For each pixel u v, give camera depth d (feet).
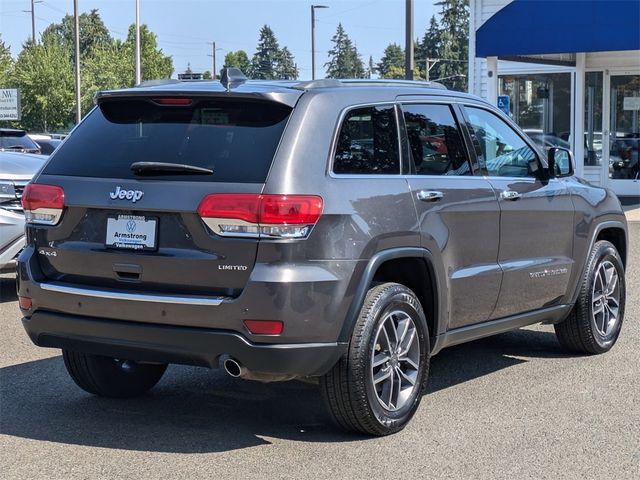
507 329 20.80
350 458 15.89
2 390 20.30
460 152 19.25
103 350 16.49
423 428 17.54
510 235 20.06
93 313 16.24
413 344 17.42
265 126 15.99
